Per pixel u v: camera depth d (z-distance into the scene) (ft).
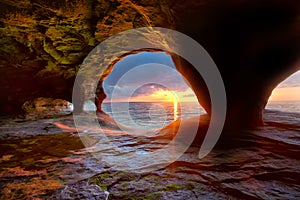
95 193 8.89
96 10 23.50
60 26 27.43
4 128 25.31
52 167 12.22
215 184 9.66
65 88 46.91
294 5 14.02
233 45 18.17
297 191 8.89
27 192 8.96
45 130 24.91
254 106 20.79
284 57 18.25
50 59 38.60
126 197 8.55
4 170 11.66
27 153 15.26
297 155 13.38
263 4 14.71
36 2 22.62
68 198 8.43
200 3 16.12
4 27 28.02
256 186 9.38
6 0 22.41
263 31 16.53
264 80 19.88
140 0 19.39
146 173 11.26
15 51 35.86
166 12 19.36
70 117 36.42
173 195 8.68
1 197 8.51
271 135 17.83
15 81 44.34
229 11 16.01
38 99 43.09
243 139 17.12
